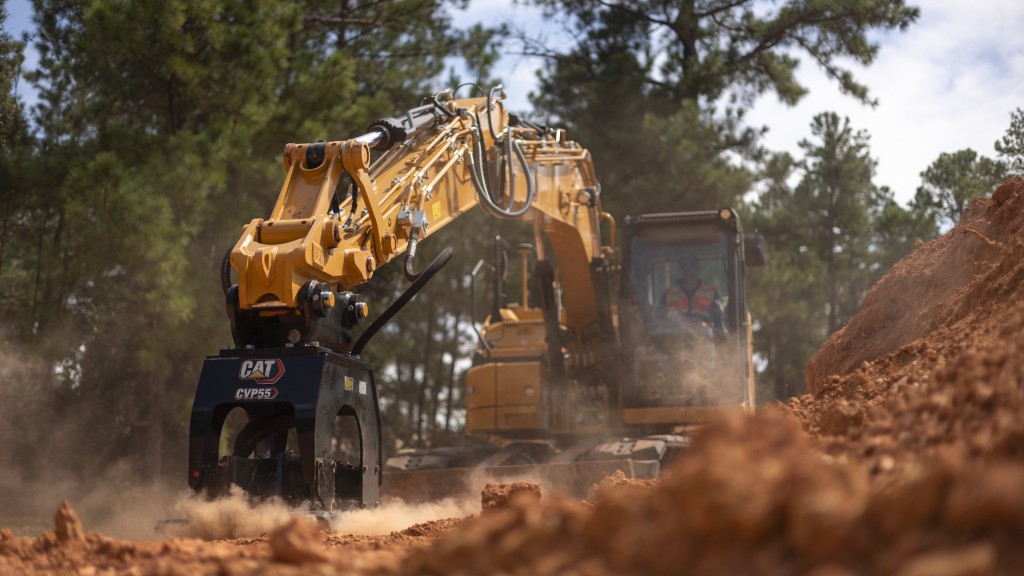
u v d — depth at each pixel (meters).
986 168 46.75
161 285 19.59
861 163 52.19
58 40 26.00
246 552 5.26
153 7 20.84
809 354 47.97
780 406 8.02
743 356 17.42
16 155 21.45
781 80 38.44
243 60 22.34
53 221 23.31
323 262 10.37
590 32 39.19
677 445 17.70
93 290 21.53
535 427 19.19
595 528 3.14
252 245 10.34
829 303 52.84
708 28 39.19
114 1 21.08
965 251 12.28
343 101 25.34
